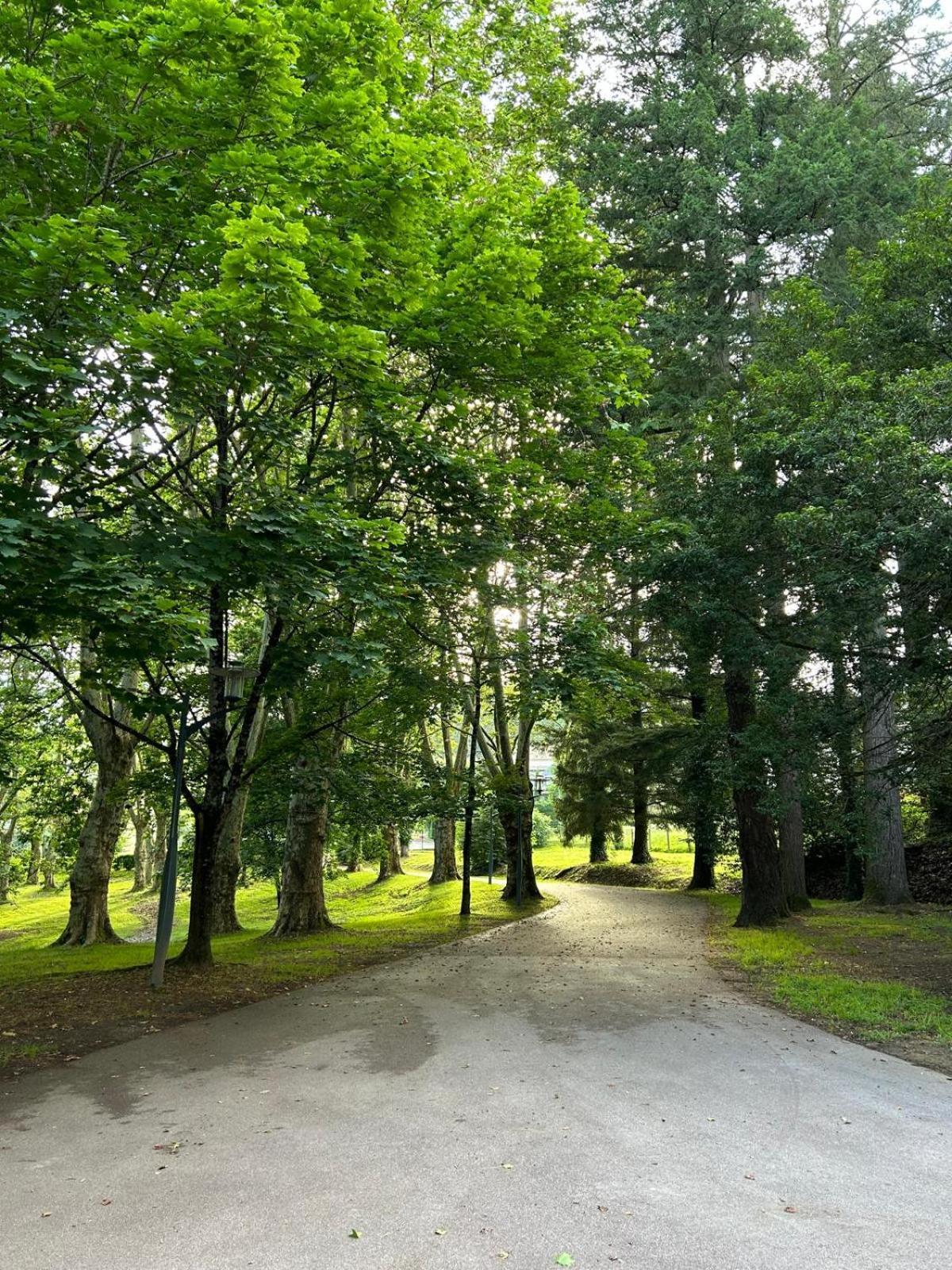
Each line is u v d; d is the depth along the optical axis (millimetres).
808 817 16406
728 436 13094
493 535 11203
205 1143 5027
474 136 15312
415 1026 8297
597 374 11516
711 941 15383
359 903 31281
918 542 8914
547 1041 7641
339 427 14352
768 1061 6875
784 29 17906
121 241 6102
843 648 10711
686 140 16609
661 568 12375
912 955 12898
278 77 6539
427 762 18031
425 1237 3775
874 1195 4219
